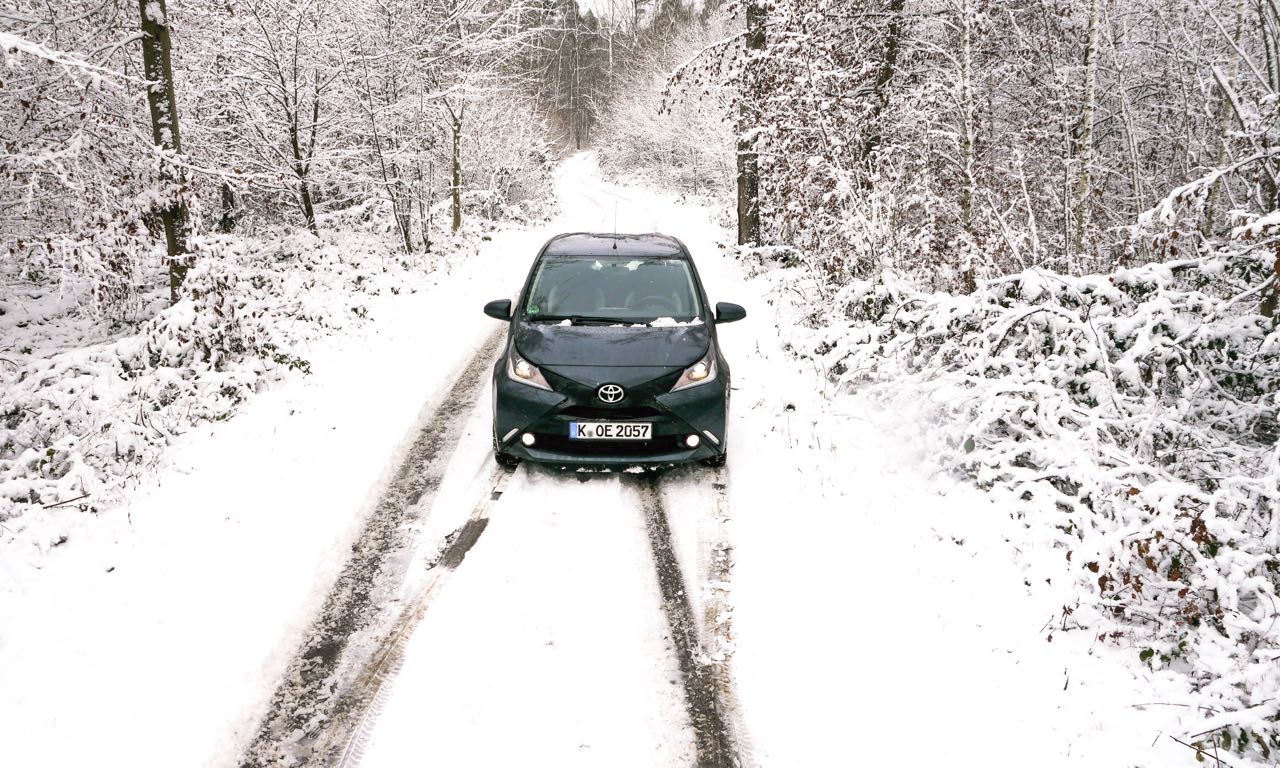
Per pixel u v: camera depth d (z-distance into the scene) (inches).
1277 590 130.3
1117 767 99.1
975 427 162.2
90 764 98.3
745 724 108.5
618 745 103.8
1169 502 124.7
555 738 104.6
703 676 118.4
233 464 189.8
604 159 1717.5
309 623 130.2
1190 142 310.7
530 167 968.9
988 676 117.2
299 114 458.3
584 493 178.2
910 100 380.2
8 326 331.9
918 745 104.2
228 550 150.7
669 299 206.4
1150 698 110.4
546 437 178.2
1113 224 337.7
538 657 121.4
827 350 261.1
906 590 139.6
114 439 190.5
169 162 267.0
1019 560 144.7
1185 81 308.2
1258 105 242.4
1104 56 343.9
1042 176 338.3
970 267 264.1
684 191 1141.1
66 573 141.9
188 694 111.7
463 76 560.7
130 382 229.6
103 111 297.7
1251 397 180.7
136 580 140.0
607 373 174.2
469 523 164.1
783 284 356.2
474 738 104.2
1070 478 149.9
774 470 189.9
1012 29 349.7
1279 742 95.3
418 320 352.5
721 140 841.5
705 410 176.7
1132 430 161.3
